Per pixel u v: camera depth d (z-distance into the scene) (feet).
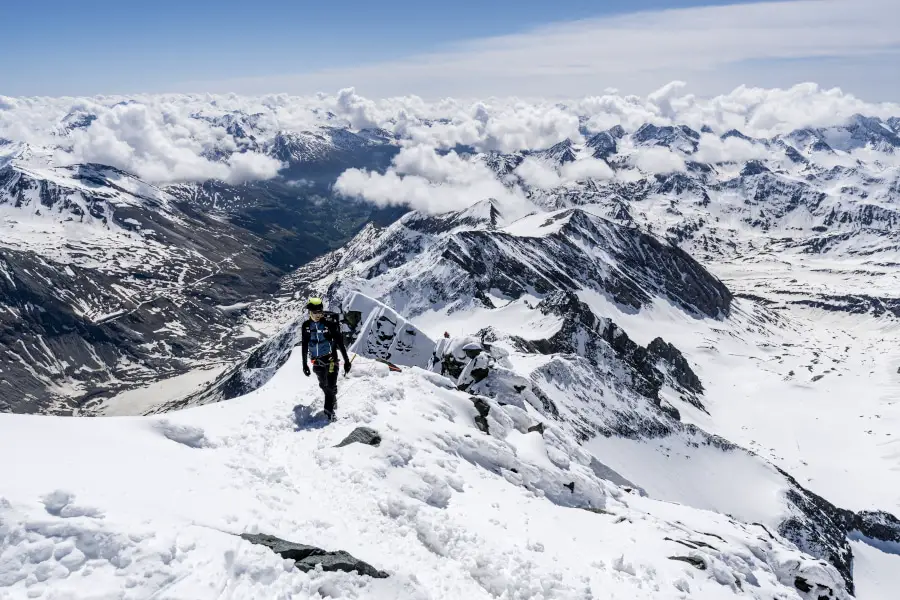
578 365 439.22
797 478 613.93
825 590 84.58
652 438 402.72
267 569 29.07
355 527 41.34
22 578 23.95
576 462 94.79
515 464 70.69
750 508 368.89
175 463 40.01
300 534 36.11
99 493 30.40
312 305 60.75
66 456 34.40
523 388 146.30
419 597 33.86
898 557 426.92
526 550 46.62
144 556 26.45
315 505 42.98
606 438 362.94
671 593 48.98
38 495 28.02
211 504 35.06
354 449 53.31
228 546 29.25
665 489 343.26
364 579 32.83
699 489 366.22
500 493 58.90
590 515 64.34
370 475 49.32
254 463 45.93
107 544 26.40
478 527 47.65
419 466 54.90
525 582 41.06
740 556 73.31
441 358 153.58
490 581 40.55
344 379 74.54
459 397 82.43
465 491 54.95
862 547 431.02
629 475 329.52
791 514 367.66
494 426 82.94
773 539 99.91
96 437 39.65
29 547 24.98
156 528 28.58
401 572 35.83
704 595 51.60
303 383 70.95
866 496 574.56
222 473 41.52
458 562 41.73
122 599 24.21
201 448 47.03
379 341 159.33
